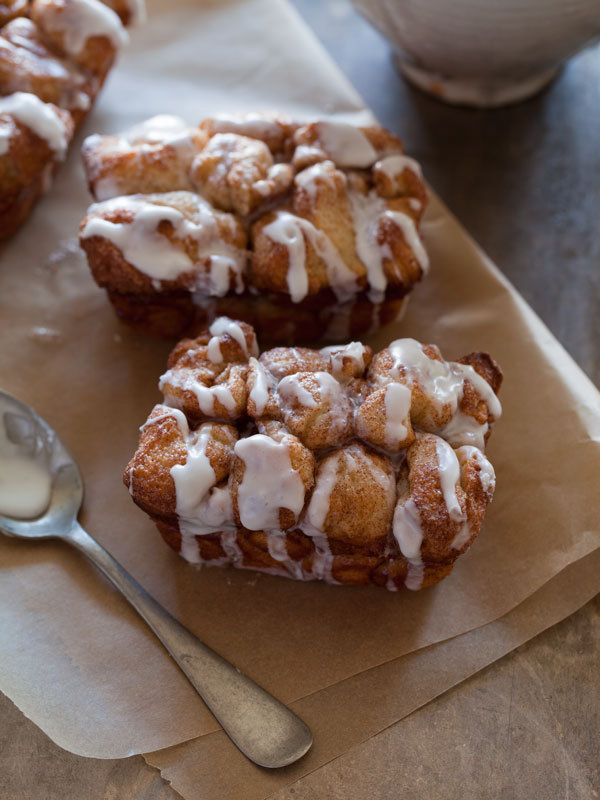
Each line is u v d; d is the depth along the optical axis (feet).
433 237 1.51
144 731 1.11
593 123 1.73
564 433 1.31
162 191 1.36
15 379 1.39
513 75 1.66
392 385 1.16
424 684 1.16
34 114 1.44
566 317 1.51
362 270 1.32
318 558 1.18
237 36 1.76
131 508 1.28
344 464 1.13
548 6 1.45
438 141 1.70
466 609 1.20
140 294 1.34
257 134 1.39
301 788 1.09
